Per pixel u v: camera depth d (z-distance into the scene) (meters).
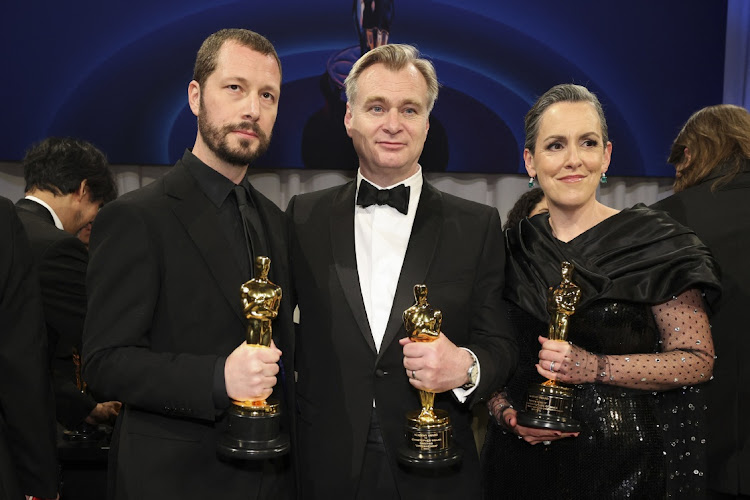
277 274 1.76
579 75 3.72
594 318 1.91
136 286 1.55
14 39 3.43
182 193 1.67
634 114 3.78
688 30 3.80
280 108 3.55
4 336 1.65
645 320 1.92
